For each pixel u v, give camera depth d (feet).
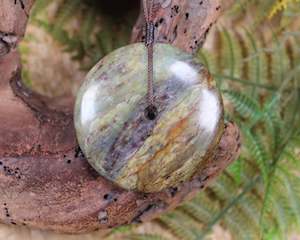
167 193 1.20
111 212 1.19
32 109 1.22
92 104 1.07
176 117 1.07
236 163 1.31
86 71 1.35
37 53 1.34
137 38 1.21
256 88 1.35
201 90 1.08
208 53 1.34
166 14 1.19
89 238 1.31
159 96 1.07
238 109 1.31
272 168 1.31
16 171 1.18
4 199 1.19
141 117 1.07
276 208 1.30
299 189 1.29
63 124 1.21
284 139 1.32
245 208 1.32
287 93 1.35
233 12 1.38
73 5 1.34
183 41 1.21
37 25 1.33
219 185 1.32
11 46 1.21
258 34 1.38
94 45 1.35
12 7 1.20
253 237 1.31
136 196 1.19
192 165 1.10
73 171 1.18
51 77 1.34
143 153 1.08
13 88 1.22
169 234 1.32
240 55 1.34
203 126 1.08
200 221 1.32
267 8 1.37
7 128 1.20
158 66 1.08
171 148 1.08
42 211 1.19
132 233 1.31
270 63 1.34
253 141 1.31
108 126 1.07
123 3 1.33
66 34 1.34
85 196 1.18
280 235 1.30
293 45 1.36
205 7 1.21
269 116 1.32
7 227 1.29
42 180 1.18
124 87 1.07
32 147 1.19
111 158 1.08
